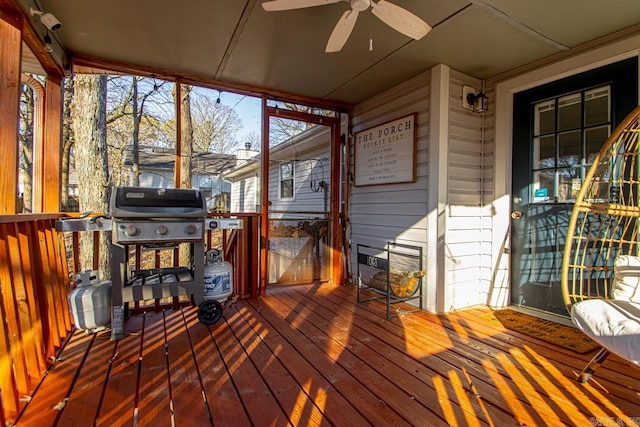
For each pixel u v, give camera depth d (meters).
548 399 1.76
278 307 3.35
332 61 3.13
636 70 2.49
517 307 3.24
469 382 1.93
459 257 3.31
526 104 3.19
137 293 2.54
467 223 3.38
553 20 2.41
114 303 2.48
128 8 2.33
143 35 2.70
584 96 2.80
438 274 3.17
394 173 3.66
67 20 2.48
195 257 2.74
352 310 3.27
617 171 2.58
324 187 6.74
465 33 2.60
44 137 2.77
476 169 3.46
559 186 2.96
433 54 2.97
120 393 1.79
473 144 3.42
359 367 2.10
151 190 2.57
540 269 3.07
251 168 10.77
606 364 2.16
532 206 3.13
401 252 3.59
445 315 3.11
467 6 2.26
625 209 2.05
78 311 2.49
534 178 3.14
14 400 1.60
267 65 3.23
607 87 2.65
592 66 2.71
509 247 3.29
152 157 12.86
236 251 3.67
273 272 4.18
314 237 4.42
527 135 3.18
